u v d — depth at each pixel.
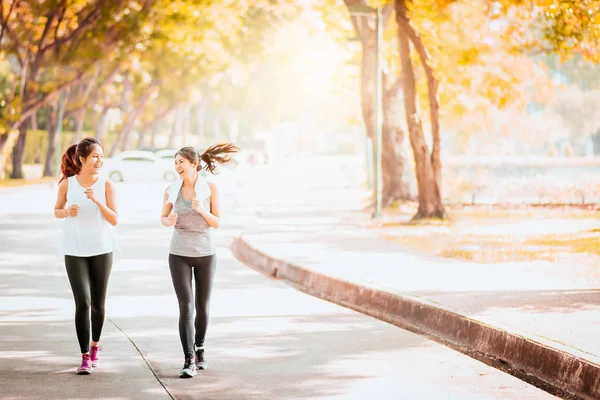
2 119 61.47
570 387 10.27
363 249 23.41
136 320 14.72
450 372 11.11
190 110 142.88
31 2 60.53
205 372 11.16
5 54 63.25
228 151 11.54
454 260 20.78
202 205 11.30
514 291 15.75
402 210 38.72
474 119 46.50
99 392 10.13
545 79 43.47
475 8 32.81
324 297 17.70
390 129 41.53
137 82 84.94
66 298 16.92
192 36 62.34
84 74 63.81
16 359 11.78
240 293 17.86
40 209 41.00
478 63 33.25
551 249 22.72
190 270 11.34
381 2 35.72
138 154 73.25
